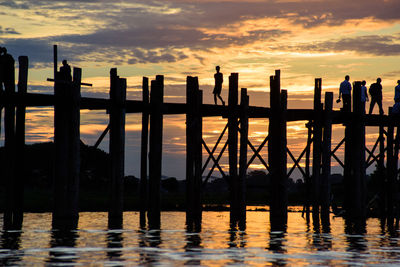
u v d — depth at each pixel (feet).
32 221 74.43
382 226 79.00
